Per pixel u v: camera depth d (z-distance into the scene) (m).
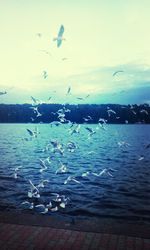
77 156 10.25
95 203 7.60
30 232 5.19
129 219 6.52
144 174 9.48
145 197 7.92
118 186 8.73
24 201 7.62
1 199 7.81
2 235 5.07
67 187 8.77
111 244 4.76
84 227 5.39
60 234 5.11
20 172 9.77
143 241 4.86
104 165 10.10
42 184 8.20
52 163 10.19
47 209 6.87
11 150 10.66
